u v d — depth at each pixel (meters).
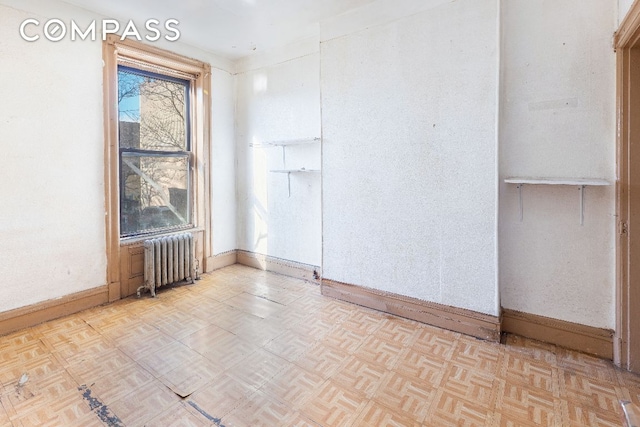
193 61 3.75
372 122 2.94
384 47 2.82
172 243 3.53
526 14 2.33
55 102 2.73
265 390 1.91
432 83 2.61
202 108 3.90
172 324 2.73
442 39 2.54
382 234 2.96
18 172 2.56
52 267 2.78
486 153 2.42
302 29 3.35
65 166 2.82
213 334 2.57
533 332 2.48
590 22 2.14
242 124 4.25
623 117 2.05
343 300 3.24
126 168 3.41
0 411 1.73
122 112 3.37
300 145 3.71
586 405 1.78
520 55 2.37
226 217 4.30
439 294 2.69
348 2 2.83
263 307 3.08
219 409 1.76
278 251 4.05
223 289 3.54
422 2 2.61
